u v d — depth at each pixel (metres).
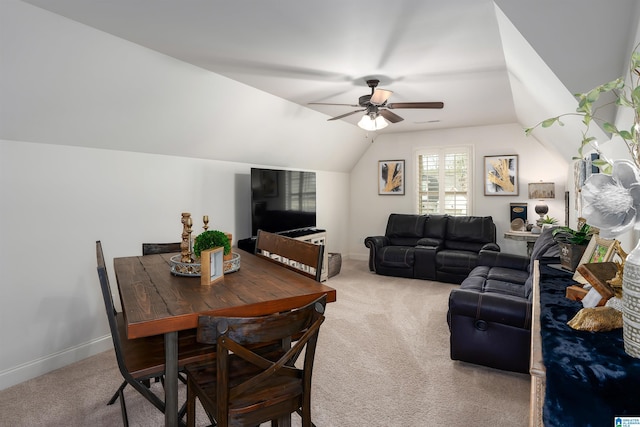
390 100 4.21
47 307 2.77
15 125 2.52
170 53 2.79
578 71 1.93
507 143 5.71
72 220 2.93
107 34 2.43
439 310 3.97
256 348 1.71
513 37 2.14
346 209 6.99
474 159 5.96
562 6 1.74
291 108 4.39
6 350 2.54
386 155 6.71
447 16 2.18
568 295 1.56
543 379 1.00
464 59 2.91
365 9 2.10
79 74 2.53
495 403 2.24
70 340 2.91
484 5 2.04
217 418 1.26
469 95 3.99
